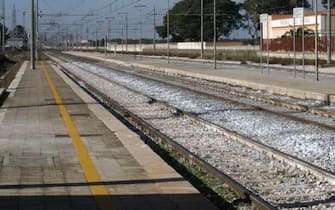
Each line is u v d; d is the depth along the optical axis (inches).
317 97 1007.6
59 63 3154.5
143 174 398.0
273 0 4421.8
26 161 449.7
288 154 512.4
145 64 2650.1
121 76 1871.3
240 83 1364.4
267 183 426.0
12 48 5812.0
